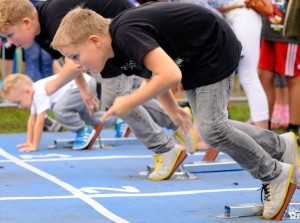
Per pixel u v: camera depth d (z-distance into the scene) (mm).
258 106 10461
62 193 7391
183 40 5945
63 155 10016
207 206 6855
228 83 6238
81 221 6215
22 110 14539
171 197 7254
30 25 7352
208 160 8945
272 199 6324
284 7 11367
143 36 5605
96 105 8648
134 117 7898
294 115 11406
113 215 6457
